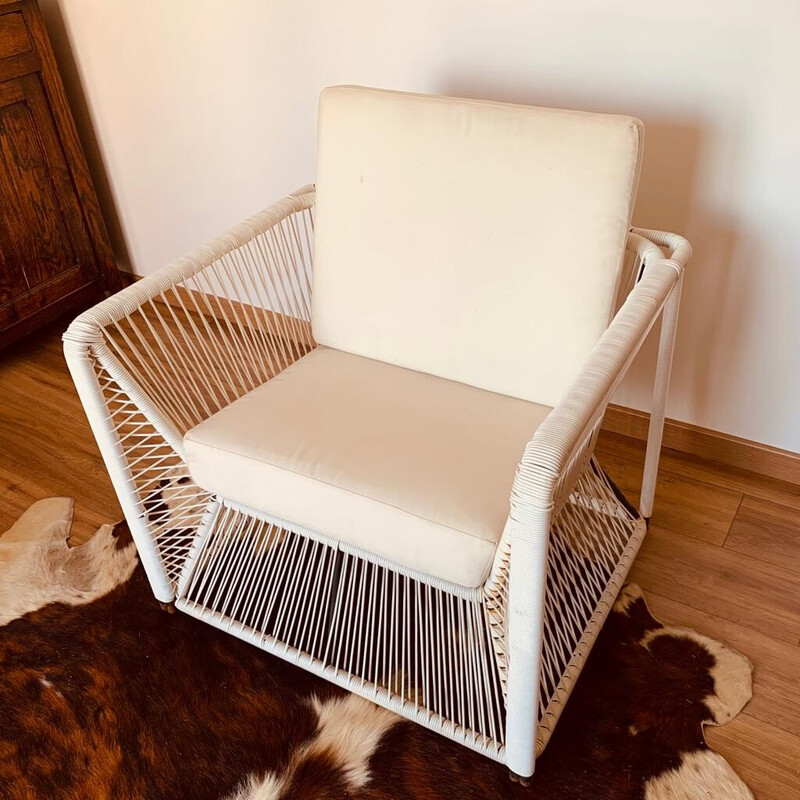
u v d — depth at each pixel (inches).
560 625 53.6
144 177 86.6
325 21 65.3
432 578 45.5
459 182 49.1
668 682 50.9
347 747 48.7
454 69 61.8
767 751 47.4
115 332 86.1
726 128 53.9
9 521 65.6
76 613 57.7
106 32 77.9
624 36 54.0
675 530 61.3
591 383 36.8
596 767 46.9
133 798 47.1
